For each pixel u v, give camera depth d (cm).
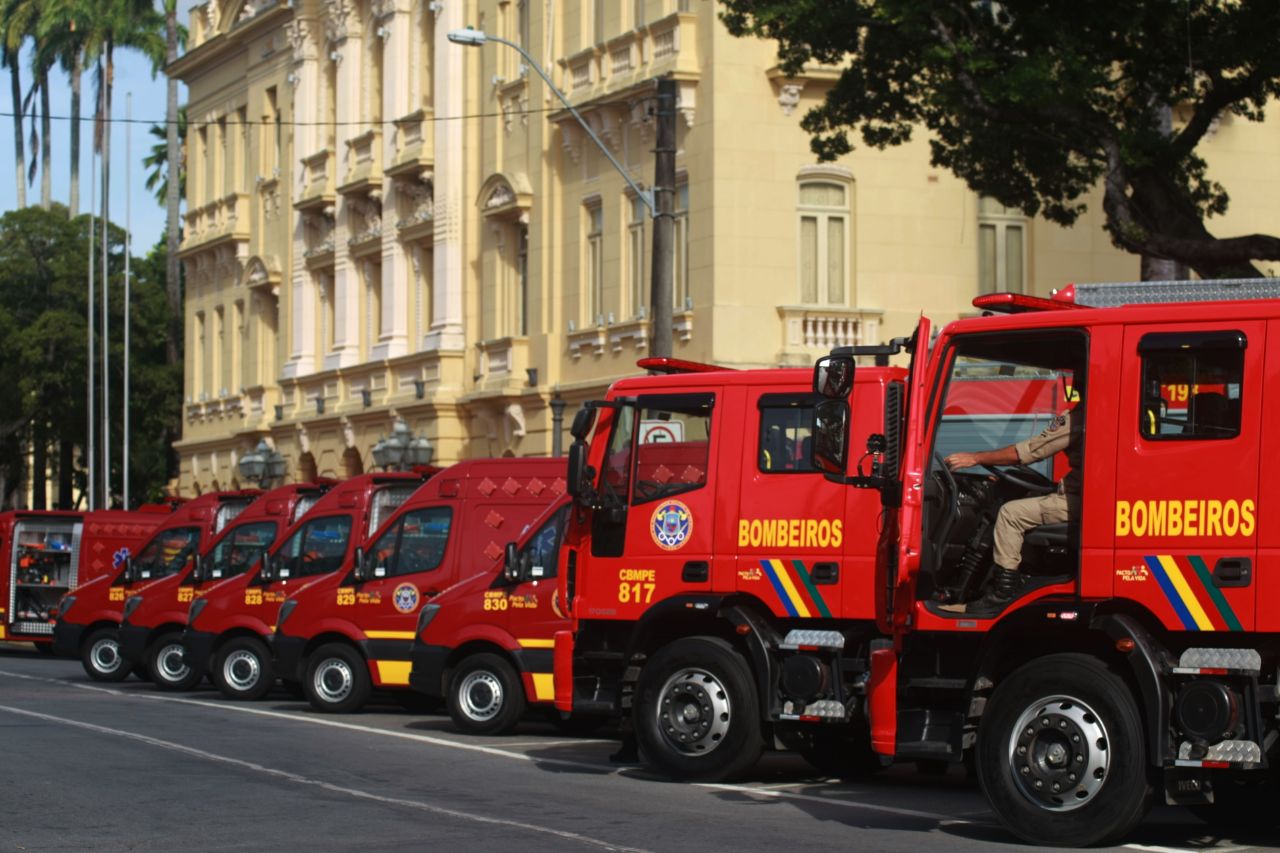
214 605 2427
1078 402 1212
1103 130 2084
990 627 1214
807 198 3130
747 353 3061
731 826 1263
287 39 4922
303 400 4816
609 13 3397
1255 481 1133
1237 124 3447
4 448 6331
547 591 1911
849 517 1475
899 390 1298
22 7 7044
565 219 3581
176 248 6238
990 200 3269
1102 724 1161
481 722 1938
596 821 1280
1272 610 1119
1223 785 1305
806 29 2220
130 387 6178
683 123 3148
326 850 1149
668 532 1546
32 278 6303
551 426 3578
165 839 1193
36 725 1956
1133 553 1166
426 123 4128
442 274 4059
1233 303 1156
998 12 2211
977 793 1493
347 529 2356
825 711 1456
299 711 2236
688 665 1509
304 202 4712
